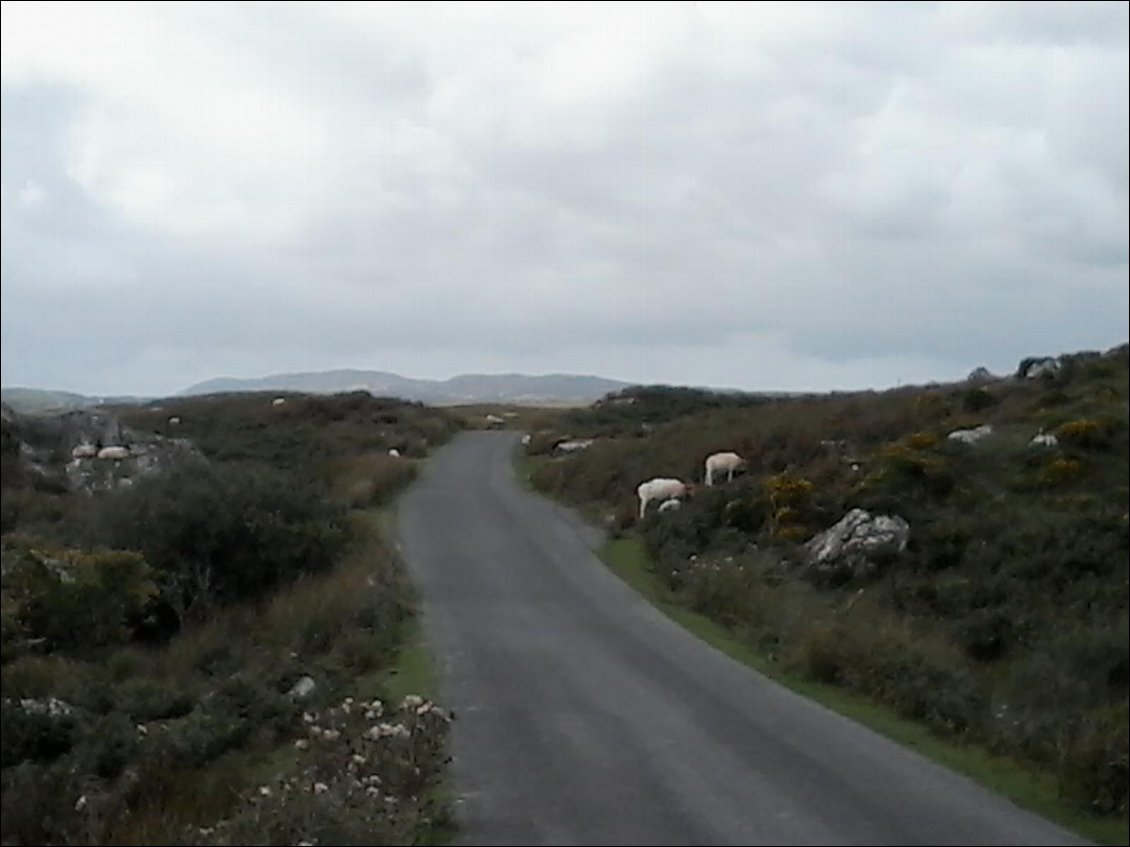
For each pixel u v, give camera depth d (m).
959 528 20.95
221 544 22.66
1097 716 12.38
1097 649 15.19
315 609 18.89
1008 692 14.19
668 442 35.47
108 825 10.38
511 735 11.62
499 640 16.78
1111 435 25.08
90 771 12.08
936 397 32.66
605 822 8.90
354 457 41.91
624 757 10.81
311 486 30.30
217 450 46.75
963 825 8.92
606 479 33.00
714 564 21.11
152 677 17.11
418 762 9.96
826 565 20.39
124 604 19.94
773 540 22.47
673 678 14.38
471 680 14.29
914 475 23.69
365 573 21.34
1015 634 16.95
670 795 9.62
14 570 19.61
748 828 8.77
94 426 39.62
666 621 18.22
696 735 11.65
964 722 12.05
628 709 12.76
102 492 31.94
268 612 20.38
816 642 14.73
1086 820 9.13
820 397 45.22
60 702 14.52
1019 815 9.20
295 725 13.41
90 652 18.80
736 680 14.30
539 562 23.70
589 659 15.51
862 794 9.71
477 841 8.45
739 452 31.14
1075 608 17.53
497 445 51.34
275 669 15.75
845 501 23.31
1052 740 11.14
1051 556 19.34
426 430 54.78
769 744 11.34
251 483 25.36
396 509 31.02
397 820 8.43
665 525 25.05
